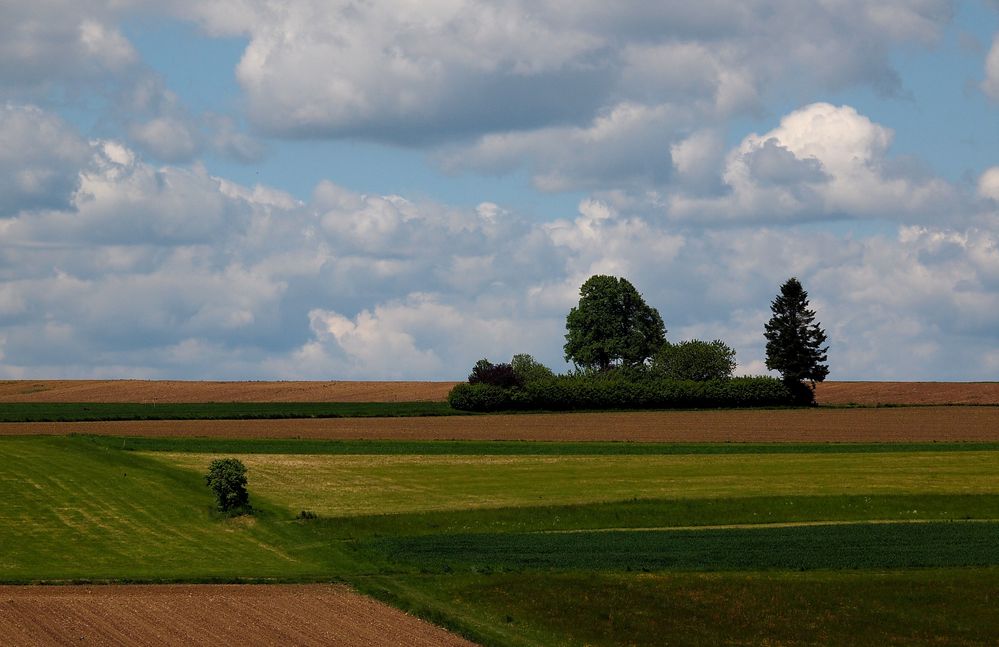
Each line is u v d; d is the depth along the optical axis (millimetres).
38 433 102688
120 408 134625
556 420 122750
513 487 73375
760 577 48156
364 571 50625
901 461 84938
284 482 75000
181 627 40125
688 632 42156
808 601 45312
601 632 42031
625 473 79188
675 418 125125
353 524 62125
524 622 42875
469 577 48500
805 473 78750
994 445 95875
